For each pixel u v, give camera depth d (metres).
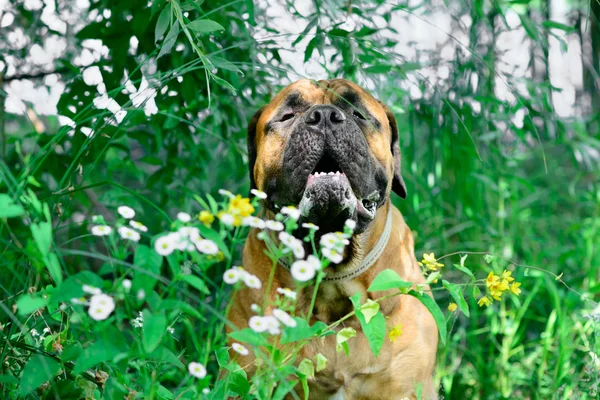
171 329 2.82
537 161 6.89
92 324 2.37
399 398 3.20
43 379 2.19
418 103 4.62
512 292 2.81
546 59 4.29
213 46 3.80
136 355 2.24
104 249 4.89
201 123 4.30
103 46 3.94
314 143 2.91
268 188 3.18
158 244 2.13
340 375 3.15
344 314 3.21
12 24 4.44
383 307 3.16
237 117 4.41
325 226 3.01
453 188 5.53
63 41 4.43
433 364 3.35
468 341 4.64
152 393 2.23
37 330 3.01
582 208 6.48
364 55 3.79
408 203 5.39
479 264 4.77
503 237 5.20
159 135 3.97
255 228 3.38
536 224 5.89
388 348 3.17
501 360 4.35
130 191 2.63
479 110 4.70
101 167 5.05
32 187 3.88
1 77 4.03
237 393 2.57
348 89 3.19
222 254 2.30
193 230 2.18
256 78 4.18
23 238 3.52
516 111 4.33
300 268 2.28
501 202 5.35
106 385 2.40
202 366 2.21
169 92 3.96
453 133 4.80
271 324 2.22
